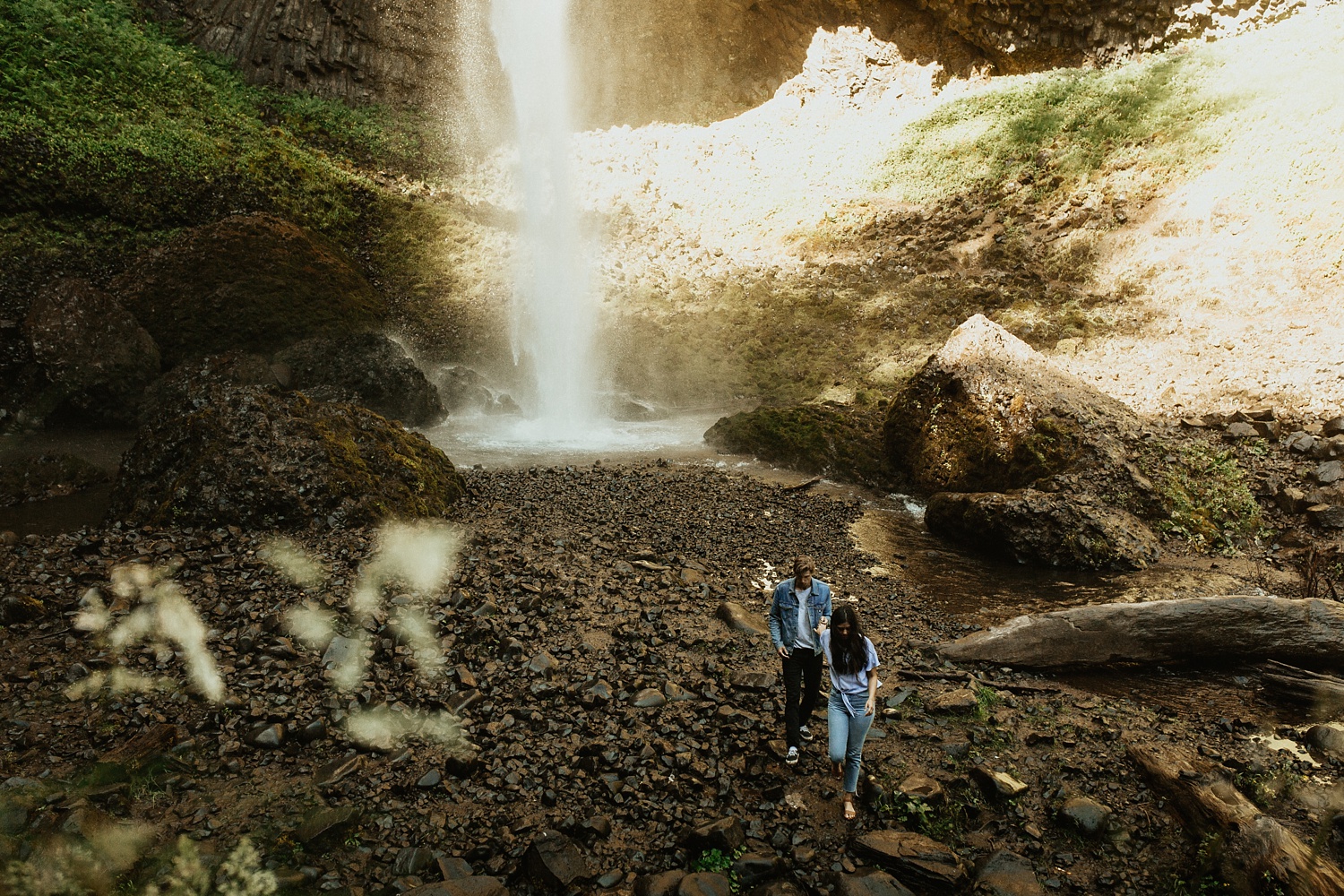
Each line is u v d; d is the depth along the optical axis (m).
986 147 26.30
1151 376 15.95
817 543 10.86
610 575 8.69
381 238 22.80
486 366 19.53
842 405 16.27
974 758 5.76
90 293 15.00
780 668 6.95
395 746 5.64
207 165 20.80
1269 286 17.69
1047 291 20.09
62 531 10.21
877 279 22.41
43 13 22.94
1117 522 10.62
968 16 29.72
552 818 4.98
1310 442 12.57
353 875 4.48
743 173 29.58
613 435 16.66
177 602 7.54
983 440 12.79
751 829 4.95
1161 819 5.18
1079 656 7.46
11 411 13.92
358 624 7.21
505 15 32.34
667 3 32.88
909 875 4.59
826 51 31.91
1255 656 7.42
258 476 9.62
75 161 18.58
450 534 9.69
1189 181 21.08
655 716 6.12
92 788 4.98
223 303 16.84
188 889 4.29
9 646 6.75
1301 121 21.09
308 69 29.36
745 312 21.61
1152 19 27.92
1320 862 4.34
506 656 6.84
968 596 9.34
